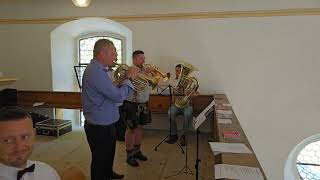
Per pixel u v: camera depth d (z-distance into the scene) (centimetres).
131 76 224
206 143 402
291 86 427
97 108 209
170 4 443
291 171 457
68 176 130
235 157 158
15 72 512
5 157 100
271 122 437
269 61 429
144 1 445
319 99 420
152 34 457
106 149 218
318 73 416
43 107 486
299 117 429
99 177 219
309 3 405
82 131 480
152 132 462
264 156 444
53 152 368
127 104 304
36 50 500
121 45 523
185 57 451
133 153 327
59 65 516
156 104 429
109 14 465
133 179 284
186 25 445
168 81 438
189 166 318
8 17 500
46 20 488
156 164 324
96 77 202
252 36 429
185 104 392
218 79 445
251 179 129
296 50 419
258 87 436
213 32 439
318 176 464
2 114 100
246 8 425
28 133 103
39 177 117
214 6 432
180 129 458
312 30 411
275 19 419
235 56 437
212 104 249
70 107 470
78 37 537
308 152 467
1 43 511
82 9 471
